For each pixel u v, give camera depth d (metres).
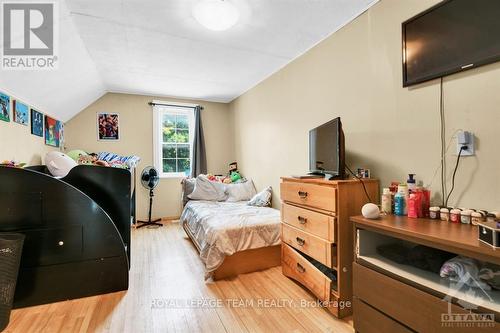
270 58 2.85
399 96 1.72
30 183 1.75
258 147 3.73
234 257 2.28
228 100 4.74
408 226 1.25
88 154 3.76
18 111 2.46
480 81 1.32
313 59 2.55
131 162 3.58
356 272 1.45
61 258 1.83
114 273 1.97
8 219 1.71
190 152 4.66
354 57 2.06
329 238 1.66
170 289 2.02
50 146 3.25
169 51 2.65
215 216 2.60
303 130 2.73
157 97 4.38
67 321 1.60
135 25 2.14
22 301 1.74
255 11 1.95
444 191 1.48
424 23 1.54
